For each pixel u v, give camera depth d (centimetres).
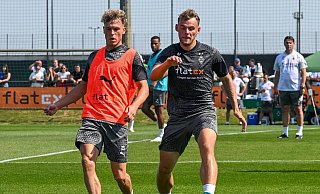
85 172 1395
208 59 1475
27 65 6506
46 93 4991
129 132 3809
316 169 2138
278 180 1920
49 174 2056
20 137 3525
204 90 1466
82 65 6278
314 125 4606
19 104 5016
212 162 1382
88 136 1417
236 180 1919
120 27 1460
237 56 6606
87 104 1450
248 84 5434
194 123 1452
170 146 1467
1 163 2330
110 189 1781
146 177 1984
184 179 1934
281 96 3322
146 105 3206
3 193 1728
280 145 2934
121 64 1450
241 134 3616
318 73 5453
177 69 1464
